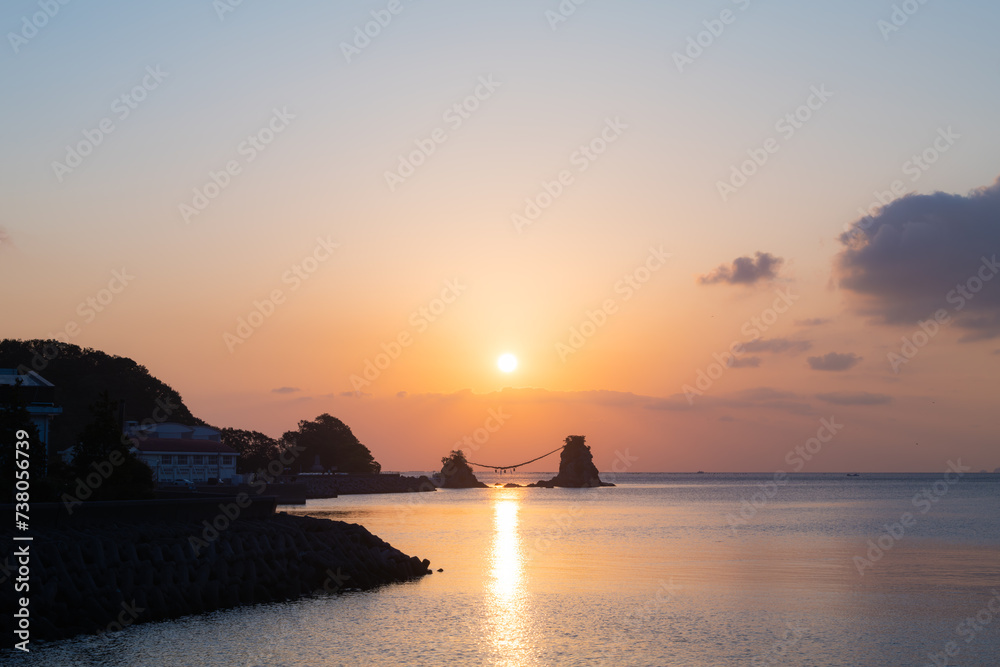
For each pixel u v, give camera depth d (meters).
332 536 45.19
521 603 36.09
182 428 126.31
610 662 26.48
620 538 70.50
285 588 36.84
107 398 47.88
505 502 159.50
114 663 25.17
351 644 28.22
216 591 33.44
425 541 67.94
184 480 113.88
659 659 26.81
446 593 38.72
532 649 27.95
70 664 24.89
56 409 54.84
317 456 193.75
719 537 71.50
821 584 41.88
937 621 32.28
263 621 31.39
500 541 67.81
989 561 52.09
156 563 33.09
